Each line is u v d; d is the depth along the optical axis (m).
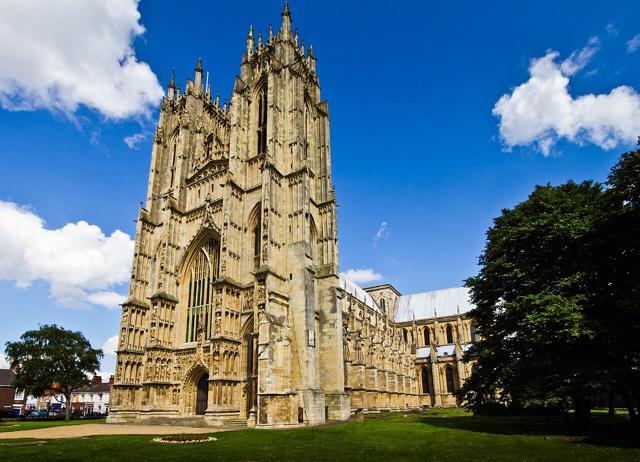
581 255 41.16
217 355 59.91
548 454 26.44
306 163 70.62
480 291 49.88
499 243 47.59
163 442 34.84
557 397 36.12
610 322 35.72
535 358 40.28
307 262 64.38
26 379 80.19
